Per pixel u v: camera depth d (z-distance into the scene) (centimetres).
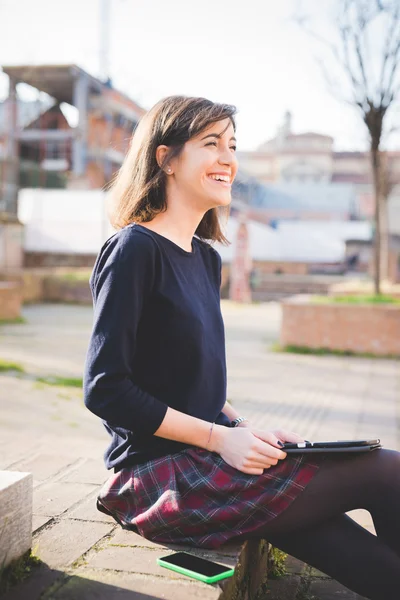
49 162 3866
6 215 2592
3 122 3881
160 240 198
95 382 185
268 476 188
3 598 173
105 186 226
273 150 5828
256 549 223
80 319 1485
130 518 208
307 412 582
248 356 952
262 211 5075
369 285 1736
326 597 237
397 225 4403
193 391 199
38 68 3603
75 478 301
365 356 990
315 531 193
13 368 747
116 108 3694
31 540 197
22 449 394
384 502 186
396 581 185
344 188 5191
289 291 3088
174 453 201
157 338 195
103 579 183
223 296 2631
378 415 575
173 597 172
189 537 198
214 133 205
